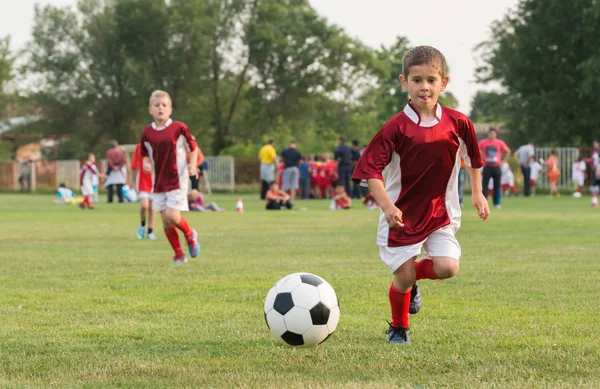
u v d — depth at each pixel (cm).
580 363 475
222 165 4781
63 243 1385
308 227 1780
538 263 1024
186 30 6288
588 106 4828
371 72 7050
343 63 6956
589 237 1435
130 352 516
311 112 7006
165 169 1044
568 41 4806
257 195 4350
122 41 6412
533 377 440
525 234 1509
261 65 6744
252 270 968
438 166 532
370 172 525
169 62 6259
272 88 6906
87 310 685
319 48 6794
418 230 530
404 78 539
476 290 789
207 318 643
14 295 772
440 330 585
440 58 530
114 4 6444
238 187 4753
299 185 3656
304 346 511
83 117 6681
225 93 6831
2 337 568
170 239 1065
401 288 539
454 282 847
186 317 648
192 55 6325
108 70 6444
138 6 6200
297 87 6806
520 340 545
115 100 6594
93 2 6544
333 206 2680
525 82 5050
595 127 4922
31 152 8025
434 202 535
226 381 435
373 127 7750
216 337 564
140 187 1484
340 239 1448
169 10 6291
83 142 6762
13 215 2344
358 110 7638
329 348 523
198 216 2247
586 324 605
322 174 3775
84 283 859
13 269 991
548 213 2208
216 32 6500
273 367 471
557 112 4884
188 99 6500
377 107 7888
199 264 1039
